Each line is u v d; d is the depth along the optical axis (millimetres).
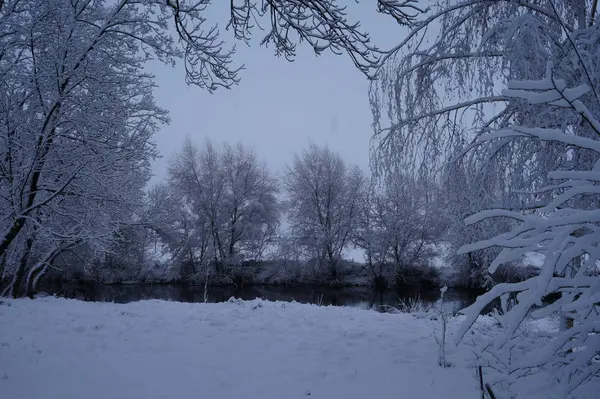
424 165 6719
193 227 29203
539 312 2730
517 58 5078
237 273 29094
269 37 5574
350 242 30172
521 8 6117
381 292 25438
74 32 8445
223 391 4543
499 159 5832
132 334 7062
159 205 16625
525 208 5395
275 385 4742
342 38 4879
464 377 4930
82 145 9344
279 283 29312
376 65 5117
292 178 32188
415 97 6805
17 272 14117
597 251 2676
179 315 8930
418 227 23594
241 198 31922
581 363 2902
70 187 9766
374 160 7160
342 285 28469
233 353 6000
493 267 2883
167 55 8672
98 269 25016
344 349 6223
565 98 2723
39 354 5812
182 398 4332
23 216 7867
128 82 9672
